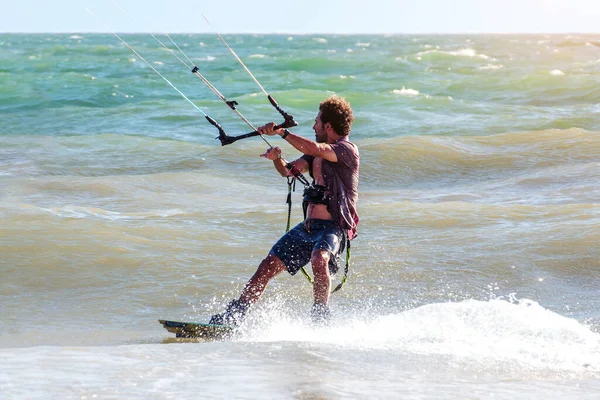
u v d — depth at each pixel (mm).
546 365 16609
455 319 20969
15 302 24547
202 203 41031
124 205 39750
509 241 30953
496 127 72812
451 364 16484
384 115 84375
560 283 26625
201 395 13359
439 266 28375
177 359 16062
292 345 17578
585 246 29719
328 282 20344
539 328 20078
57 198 41062
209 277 27312
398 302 24875
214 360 16016
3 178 47031
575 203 38500
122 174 51188
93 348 17188
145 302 24953
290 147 59875
